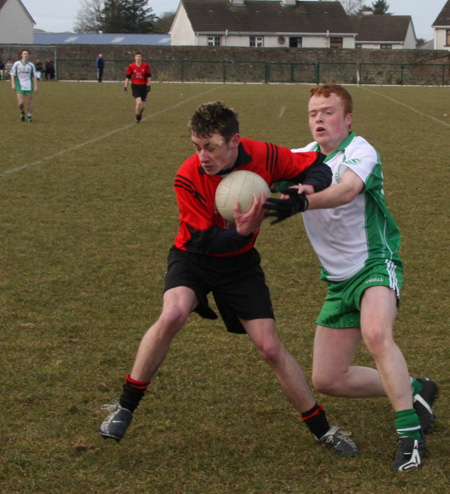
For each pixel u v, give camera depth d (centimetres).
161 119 2303
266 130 1980
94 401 462
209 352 543
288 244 860
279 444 409
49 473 377
